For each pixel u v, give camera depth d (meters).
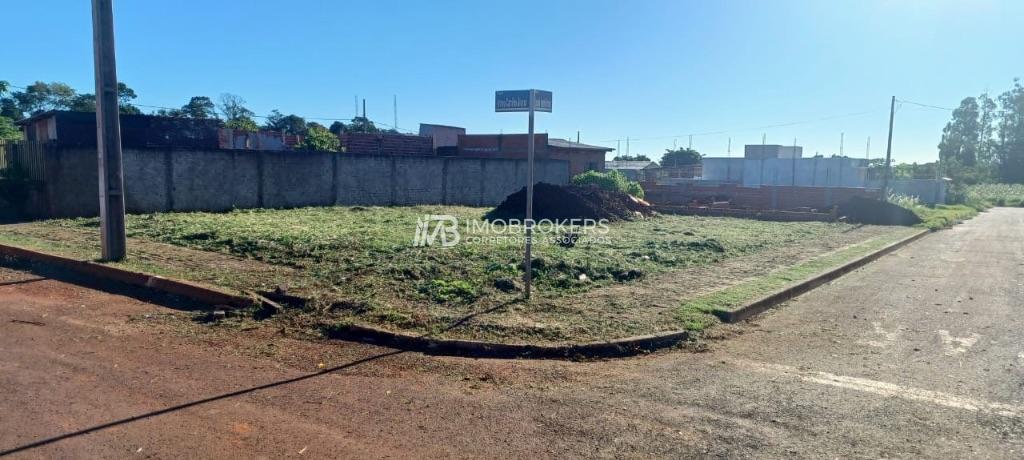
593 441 4.16
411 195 29.22
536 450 4.02
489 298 8.12
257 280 8.80
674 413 4.66
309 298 7.69
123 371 5.38
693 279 10.05
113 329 6.73
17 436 4.07
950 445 4.16
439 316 7.11
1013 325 7.65
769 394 5.09
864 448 4.10
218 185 22.12
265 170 23.61
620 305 7.96
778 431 4.35
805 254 13.69
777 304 8.84
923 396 5.07
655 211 27.19
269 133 36.38
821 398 5.00
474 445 4.08
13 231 14.14
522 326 6.77
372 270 9.64
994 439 4.26
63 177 17.97
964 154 84.62
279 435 4.17
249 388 5.04
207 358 5.80
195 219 17.55
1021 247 17.17
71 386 4.98
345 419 4.46
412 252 11.75
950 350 6.50
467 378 5.40
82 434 4.12
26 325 6.80
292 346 6.26
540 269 10.13
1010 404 4.91
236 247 11.84
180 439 4.08
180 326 6.91
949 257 14.73
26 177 18.05
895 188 43.38
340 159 26.22
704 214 27.61
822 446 4.12
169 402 4.70
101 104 9.79
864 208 25.23
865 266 12.91
